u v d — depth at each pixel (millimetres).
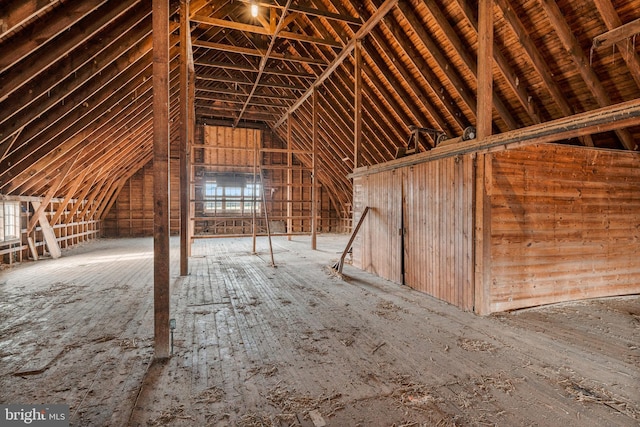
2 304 3846
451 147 3930
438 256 4219
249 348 2670
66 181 7223
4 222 6047
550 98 4285
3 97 3182
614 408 1890
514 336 2963
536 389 2086
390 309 3752
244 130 13719
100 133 6141
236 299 4109
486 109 3506
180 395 1978
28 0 2496
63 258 7305
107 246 9523
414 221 4711
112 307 3738
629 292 4340
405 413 1828
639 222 4414
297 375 2238
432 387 2096
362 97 7078
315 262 6922
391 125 6863
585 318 3447
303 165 14547
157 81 2430
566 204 3977
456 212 3906
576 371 2322
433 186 4320
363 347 2707
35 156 5105
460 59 4629
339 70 7371
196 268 6199
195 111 12031
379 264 5609
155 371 2271
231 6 6188
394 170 5219
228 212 13531
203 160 13227
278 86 8969
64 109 4332
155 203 2447
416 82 5535
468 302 3709
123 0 3465
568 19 3543
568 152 3973
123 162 9719
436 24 4574
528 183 3762
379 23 5289
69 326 3131
